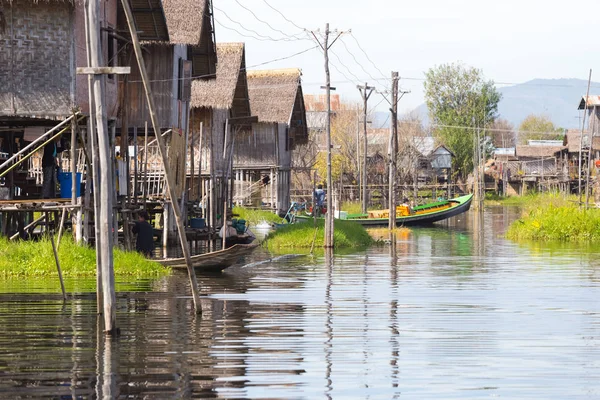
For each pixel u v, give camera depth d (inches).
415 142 4247.0
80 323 666.2
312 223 1692.9
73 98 1040.8
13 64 1038.4
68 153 1502.2
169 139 1408.7
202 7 1414.9
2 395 455.8
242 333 636.1
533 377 504.1
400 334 639.1
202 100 1701.5
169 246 1450.5
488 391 472.7
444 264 1227.2
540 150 4845.0
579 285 962.7
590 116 3262.8
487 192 4626.0
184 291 874.8
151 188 1517.0
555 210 1899.6
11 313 713.0
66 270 967.0
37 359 540.1
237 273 1080.2
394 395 464.1
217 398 454.3
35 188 1236.5
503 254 1419.8
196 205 1652.3
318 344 597.6
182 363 532.1
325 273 1088.2
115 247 1076.5
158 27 1263.5
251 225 2116.1
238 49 1796.3
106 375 498.9
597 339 622.8
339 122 3848.4
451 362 542.9
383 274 1078.4
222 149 1867.6
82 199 1027.3
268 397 457.7
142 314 722.8
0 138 1347.2
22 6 1035.3
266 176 2492.6
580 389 476.7
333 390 472.7
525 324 688.4
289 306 780.6
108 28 1135.6
